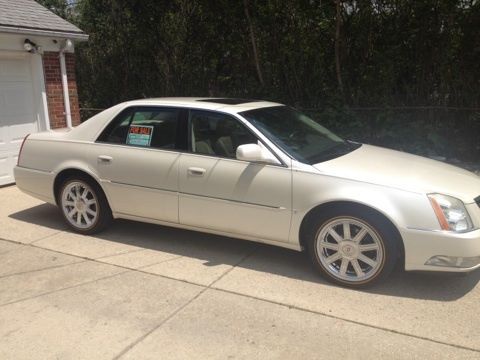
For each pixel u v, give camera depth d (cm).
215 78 1258
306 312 380
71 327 363
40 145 573
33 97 902
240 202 453
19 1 948
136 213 521
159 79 1383
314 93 1050
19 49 858
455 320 366
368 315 374
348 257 416
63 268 470
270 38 1117
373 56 1017
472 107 902
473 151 905
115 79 1480
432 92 948
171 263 478
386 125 942
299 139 475
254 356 324
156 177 494
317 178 421
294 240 438
